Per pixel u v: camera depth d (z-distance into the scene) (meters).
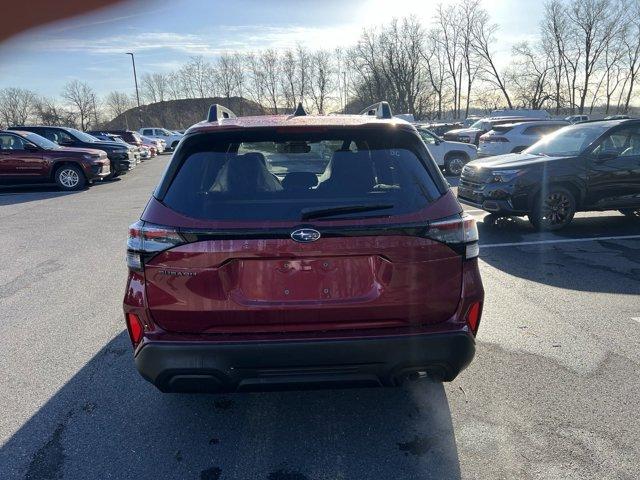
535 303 4.61
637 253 6.30
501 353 3.61
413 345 2.35
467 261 2.46
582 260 6.04
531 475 2.37
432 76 64.31
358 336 2.33
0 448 2.65
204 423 2.87
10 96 64.81
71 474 2.45
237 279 2.30
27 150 13.97
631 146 7.71
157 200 2.41
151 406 3.05
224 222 2.28
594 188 7.55
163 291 2.31
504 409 2.92
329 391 3.19
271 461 2.53
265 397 3.14
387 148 2.60
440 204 2.43
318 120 2.69
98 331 4.19
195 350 2.29
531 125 15.39
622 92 56.19
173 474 2.45
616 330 3.98
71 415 2.96
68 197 12.76
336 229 2.26
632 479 2.33
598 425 2.74
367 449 2.61
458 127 34.50
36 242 7.50
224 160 2.50
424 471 2.43
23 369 3.53
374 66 65.69
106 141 17.72
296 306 2.30
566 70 57.59
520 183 7.46
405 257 2.32
